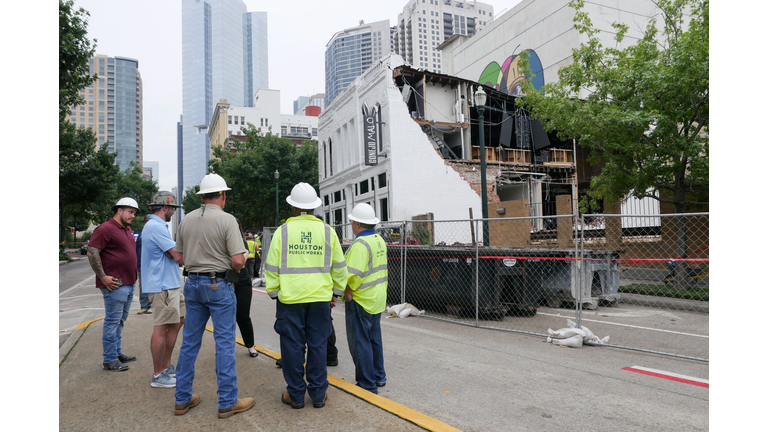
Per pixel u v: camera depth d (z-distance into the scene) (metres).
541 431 3.66
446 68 45.91
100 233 4.80
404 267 10.05
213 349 5.82
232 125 107.62
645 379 5.08
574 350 6.47
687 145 11.88
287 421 3.42
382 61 21.03
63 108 19.94
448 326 8.27
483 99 12.27
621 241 15.12
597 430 3.69
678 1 13.16
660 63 12.37
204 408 3.71
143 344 6.10
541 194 24.97
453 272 9.02
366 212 4.63
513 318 8.95
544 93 15.30
